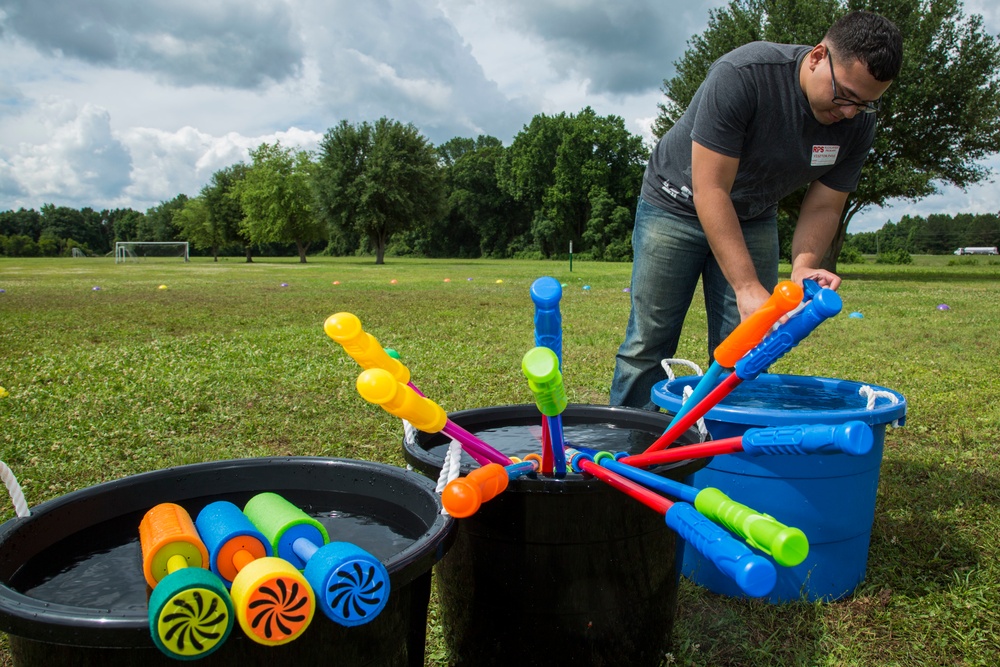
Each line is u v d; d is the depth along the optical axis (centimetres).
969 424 349
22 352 572
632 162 5125
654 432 180
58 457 301
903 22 1838
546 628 135
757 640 167
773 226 246
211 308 966
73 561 121
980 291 1368
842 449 95
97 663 89
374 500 141
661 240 241
